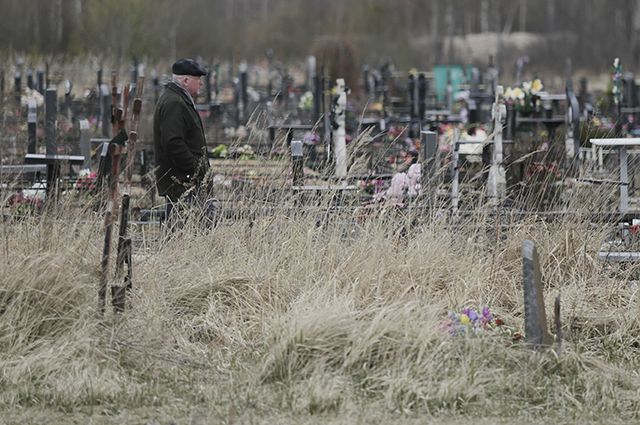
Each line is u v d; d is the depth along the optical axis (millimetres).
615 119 57656
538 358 20141
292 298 23125
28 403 18281
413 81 65312
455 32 139000
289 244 24688
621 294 24172
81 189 26234
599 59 136125
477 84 80562
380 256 23891
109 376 19188
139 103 21219
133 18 104500
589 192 26875
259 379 19453
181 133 28359
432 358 19578
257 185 27078
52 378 19156
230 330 22031
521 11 143625
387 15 129875
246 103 75188
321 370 19234
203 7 114125
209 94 75000
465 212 26328
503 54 137375
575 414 18297
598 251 25453
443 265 24422
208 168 28266
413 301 21734
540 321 20453
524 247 20578
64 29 101125
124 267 23234
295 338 19859
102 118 56781
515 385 19281
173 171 28484
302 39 122562
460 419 17906
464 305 23281
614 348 22016
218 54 114625
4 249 21547
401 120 61000
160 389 19125
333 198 26984
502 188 30906
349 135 56438
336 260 24125
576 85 121688
